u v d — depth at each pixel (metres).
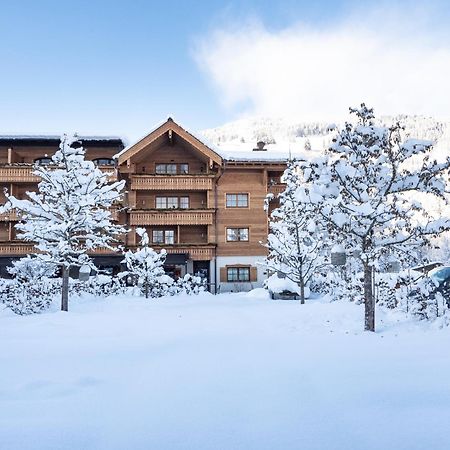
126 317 12.94
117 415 4.13
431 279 11.63
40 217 17.28
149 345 7.88
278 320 11.41
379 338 8.27
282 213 18.95
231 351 7.17
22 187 31.03
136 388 5.03
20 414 4.18
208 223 31.20
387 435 3.58
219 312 14.21
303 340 8.21
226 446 3.41
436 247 10.02
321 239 17.12
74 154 17.80
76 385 5.17
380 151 9.65
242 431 3.71
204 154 31.06
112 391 4.92
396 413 4.09
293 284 21.88
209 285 31.20
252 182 32.34
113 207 29.58
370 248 9.66
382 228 10.17
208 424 3.87
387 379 5.23
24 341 8.45
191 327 10.45
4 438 3.61
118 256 29.88
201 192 32.44
